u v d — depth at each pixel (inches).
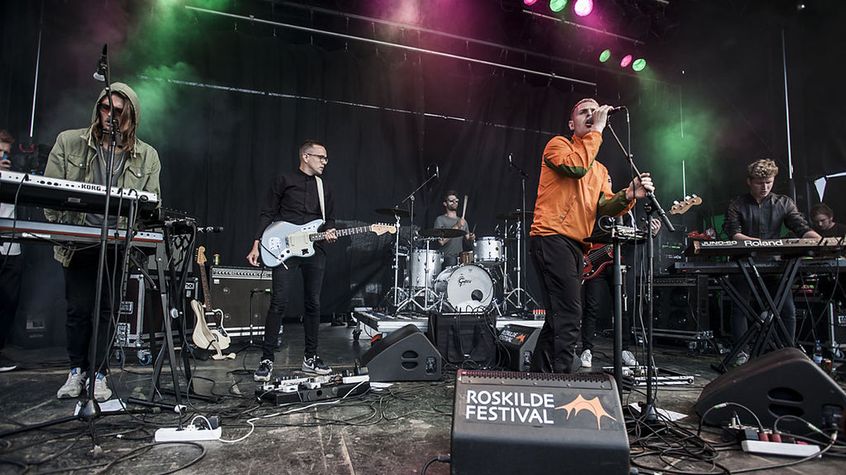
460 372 60.2
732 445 74.2
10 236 77.1
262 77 248.8
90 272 97.0
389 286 260.8
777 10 241.4
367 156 262.8
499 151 284.5
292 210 131.7
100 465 62.9
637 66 282.2
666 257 233.8
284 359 152.5
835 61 222.5
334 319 256.5
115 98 94.5
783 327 111.6
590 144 84.5
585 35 268.7
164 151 228.5
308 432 78.1
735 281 151.5
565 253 87.4
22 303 168.2
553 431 53.7
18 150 163.0
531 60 295.9
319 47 265.1
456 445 53.7
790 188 233.9
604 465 52.3
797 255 112.4
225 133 239.9
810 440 72.6
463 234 221.8
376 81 268.4
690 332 181.3
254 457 66.8
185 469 62.2
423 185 250.1
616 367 78.2
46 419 81.8
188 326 169.6
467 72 285.7
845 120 219.1
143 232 88.7
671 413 93.1
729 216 154.3
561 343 86.5
